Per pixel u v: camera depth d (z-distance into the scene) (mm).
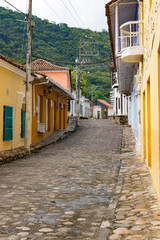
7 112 12547
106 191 6473
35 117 17031
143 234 3680
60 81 31109
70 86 35438
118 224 4141
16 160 11414
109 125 30031
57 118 24172
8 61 11977
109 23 13391
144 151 10102
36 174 8492
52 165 10148
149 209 4750
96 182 7430
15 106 13812
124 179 7488
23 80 14578
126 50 9781
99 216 4723
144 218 4309
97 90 82938
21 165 10180
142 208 4840
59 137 19781
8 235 3891
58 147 15891
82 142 17984
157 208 4738
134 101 18156
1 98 12125
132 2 11688
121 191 6223
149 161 8500
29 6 13289
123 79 17609
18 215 4770
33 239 3750
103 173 8625
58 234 3928
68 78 33031
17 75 13930
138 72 12359
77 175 8344
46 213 4887
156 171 5551
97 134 22281
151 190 6012
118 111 38062
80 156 12422
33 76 15719
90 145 16422
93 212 4945
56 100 23734
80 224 4340
